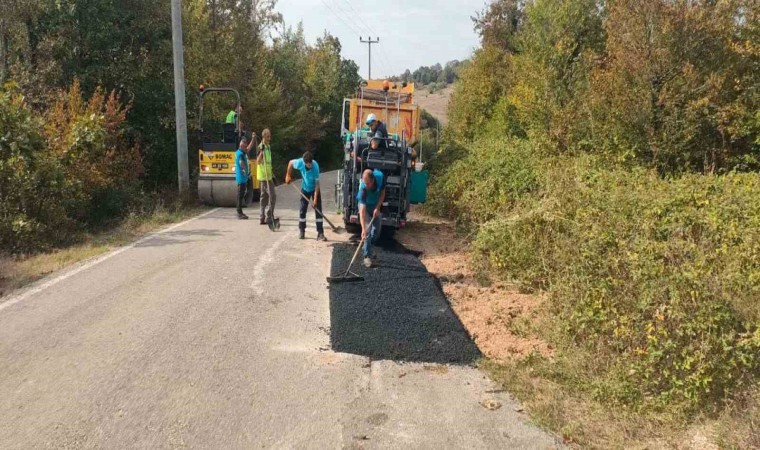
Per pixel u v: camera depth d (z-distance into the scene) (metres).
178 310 5.94
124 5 14.69
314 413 4.03
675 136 9.79
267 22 25.36
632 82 10.39
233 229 10.59
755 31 9.58
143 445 3.58
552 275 6.94
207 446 3.59
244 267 7.68
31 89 12.82
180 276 7.16
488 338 5.54
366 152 9.49
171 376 4.48
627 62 10.20
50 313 5.77
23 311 5.82
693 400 3.96
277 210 13.61
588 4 14.83
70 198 10.07
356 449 3.61
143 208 12.01
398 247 9.31
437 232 10.96
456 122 27.25
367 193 7.84
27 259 8.05
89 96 13.94
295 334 5.43
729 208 6.85
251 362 4.79
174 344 5.08
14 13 13.02
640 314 4.60
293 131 31.11
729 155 9.80
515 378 4.59
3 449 3.49
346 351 5.08
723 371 4.03
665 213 6.96
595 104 10.89
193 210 13.19
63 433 3.67
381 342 5.25
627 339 4.64
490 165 11.15
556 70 14.84
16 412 3.91
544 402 4.20
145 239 9.48
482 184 10.53
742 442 3.53
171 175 16.02
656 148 9.94
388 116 14.41
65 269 7.44
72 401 4.07
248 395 4.24
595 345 4.84
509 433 3.85
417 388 4.46
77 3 13.56
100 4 13.91
